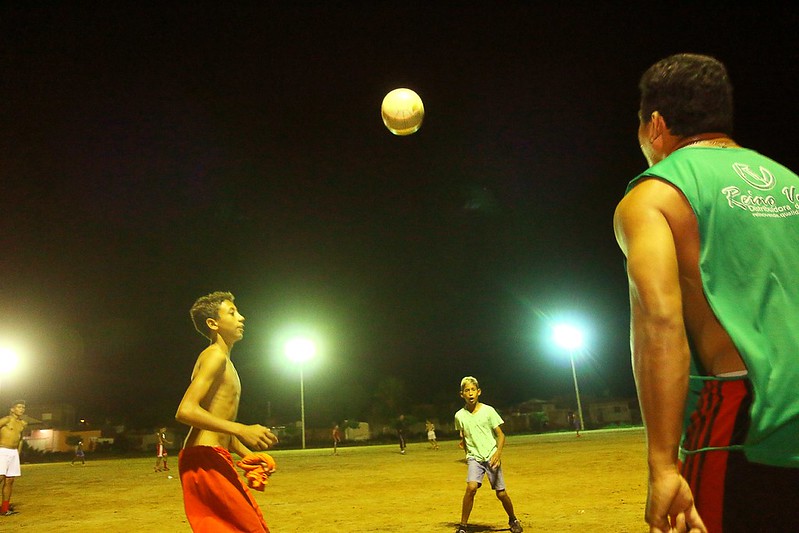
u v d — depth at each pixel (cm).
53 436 6675
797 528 137
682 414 139
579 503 1005
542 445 2984
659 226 152
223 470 428
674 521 137
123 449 6122
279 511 1102
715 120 175
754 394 144
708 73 177
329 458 3020
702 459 149
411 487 1421
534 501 1066
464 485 1412
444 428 7125
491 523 877
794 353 146
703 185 158
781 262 154
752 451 143
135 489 1688
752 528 140
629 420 7738
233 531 413
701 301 154
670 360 139
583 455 2033
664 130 180
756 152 174
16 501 1439
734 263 153
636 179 166
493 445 814
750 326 149
